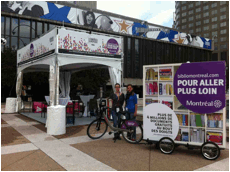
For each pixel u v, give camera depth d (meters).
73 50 8.24
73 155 4.60
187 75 4.80
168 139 4.81
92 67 11.52
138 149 5.12
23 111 13.45
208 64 4.59
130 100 5.81
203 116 4.68
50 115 6.71
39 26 31.25
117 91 6.13
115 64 9.62
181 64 4.89
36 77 25.12
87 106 10.73
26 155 4.59
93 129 6.23
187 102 4.79
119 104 6.01
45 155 4.61
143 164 4.07
